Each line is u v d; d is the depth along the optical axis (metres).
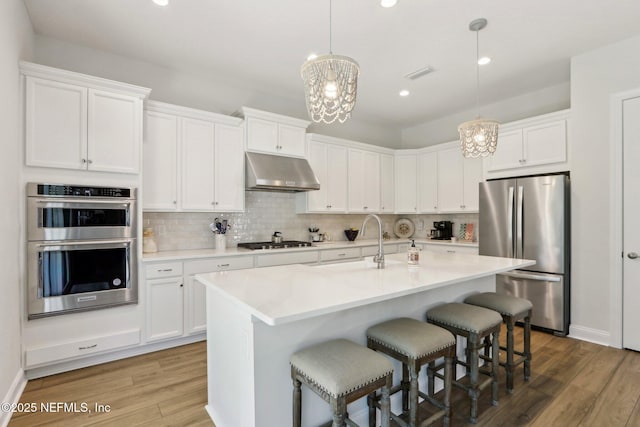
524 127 3.70
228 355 1.73
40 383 2.32
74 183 2.53
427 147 5.04
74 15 2.54
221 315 1.82
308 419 1.65
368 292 1.57
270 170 3.64
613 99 2.99
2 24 1.94
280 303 1.37
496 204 3.73
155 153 3.11
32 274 2.32
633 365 2.59
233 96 3.97
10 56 2.09
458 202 4.63
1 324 1.90
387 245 4.83
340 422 1.27
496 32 2.77
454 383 2.00
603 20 2.61
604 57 3.04
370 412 1.76
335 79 1.68
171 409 2.02
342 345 1.56
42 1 2.37
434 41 2.91
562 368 2.54
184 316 3.01
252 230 4.09
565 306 3.23
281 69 3.50
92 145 2.59
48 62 2.85
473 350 1.91
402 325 1.81
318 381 1.32
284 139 3.97
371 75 3.61
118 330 2.69
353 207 4.75
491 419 1.91
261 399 1.48
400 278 1.91
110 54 3.16
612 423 1.87
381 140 5.61
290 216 4.47
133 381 2.35
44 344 2.37
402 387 1.91
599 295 3.08
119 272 2.69
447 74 3.60
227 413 1.74
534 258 3.41
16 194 2.21
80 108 2.54
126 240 2.73
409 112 4.90
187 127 3.30
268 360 1.51
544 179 3.34
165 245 3.47
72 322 2.49
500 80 3.75
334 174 4.54
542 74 3.60
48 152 2.41
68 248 2.45
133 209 2.77
